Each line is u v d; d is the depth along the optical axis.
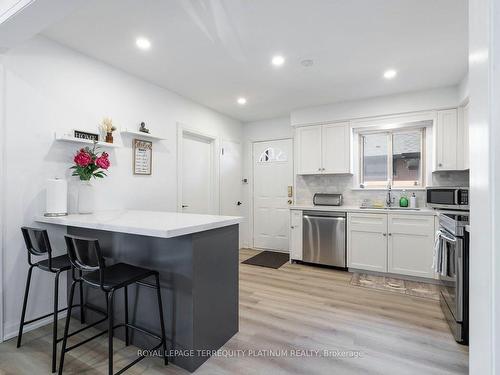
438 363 1.78
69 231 2.39
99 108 2.65
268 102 3.95
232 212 4.79
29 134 2.14
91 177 2.51
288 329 2.20
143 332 1.82
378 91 3.51
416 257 3.27
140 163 3.06
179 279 1.77
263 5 1.86
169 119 3.46
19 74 2.09
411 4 1.85
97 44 2.37
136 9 1.90
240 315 2.43
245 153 5.10
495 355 0.51
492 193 0.51
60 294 2.38
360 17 2.00
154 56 2.59
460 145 3.28
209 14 1.96
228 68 2.84
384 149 4.02
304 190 4.46
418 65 2.78
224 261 2.02
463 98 3.06
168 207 3.41
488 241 0.53
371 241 3.51
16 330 2.10
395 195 3.89
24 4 1.51
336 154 4.02
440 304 2.62
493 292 0.51
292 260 4.08
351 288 3.06
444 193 3.15
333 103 3.99
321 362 1.79
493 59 0.51
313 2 1.83
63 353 1.64
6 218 2.03
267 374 1.68
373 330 2.18
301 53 2.53
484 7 0.54
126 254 2.03
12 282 2.08
